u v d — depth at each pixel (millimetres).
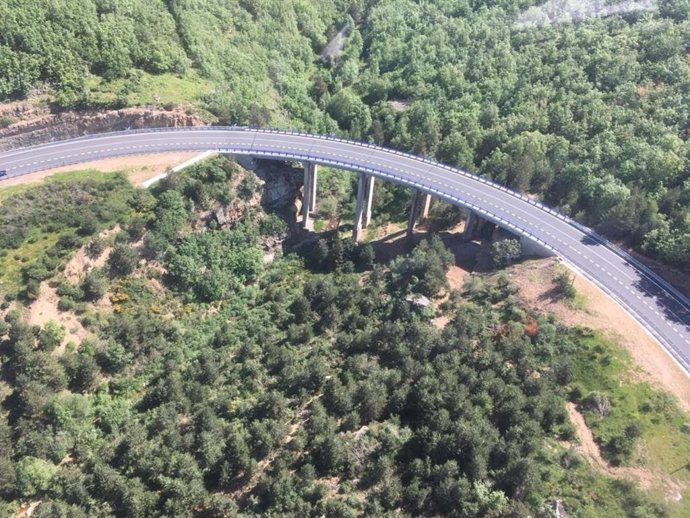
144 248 140375
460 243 161750
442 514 88938
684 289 132125
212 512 90188
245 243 157500
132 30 179875
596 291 131250
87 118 165750
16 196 134625
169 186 147125
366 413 102562
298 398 108250
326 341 125188
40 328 114812
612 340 119688
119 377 119062
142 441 100750
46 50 164125
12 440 100125
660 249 137375
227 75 198250
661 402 108000
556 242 142750
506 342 115250
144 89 173750
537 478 91125
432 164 165250
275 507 89062
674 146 155750
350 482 92500
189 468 93875
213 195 154125
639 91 178250
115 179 145750
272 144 165750
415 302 131500
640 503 91875
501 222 147000
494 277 140625
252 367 115938
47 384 108312
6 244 124938
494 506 86312
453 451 93812
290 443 97750
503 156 171750
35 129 162125
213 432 100688
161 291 140000
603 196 150750
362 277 150375
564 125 175625
